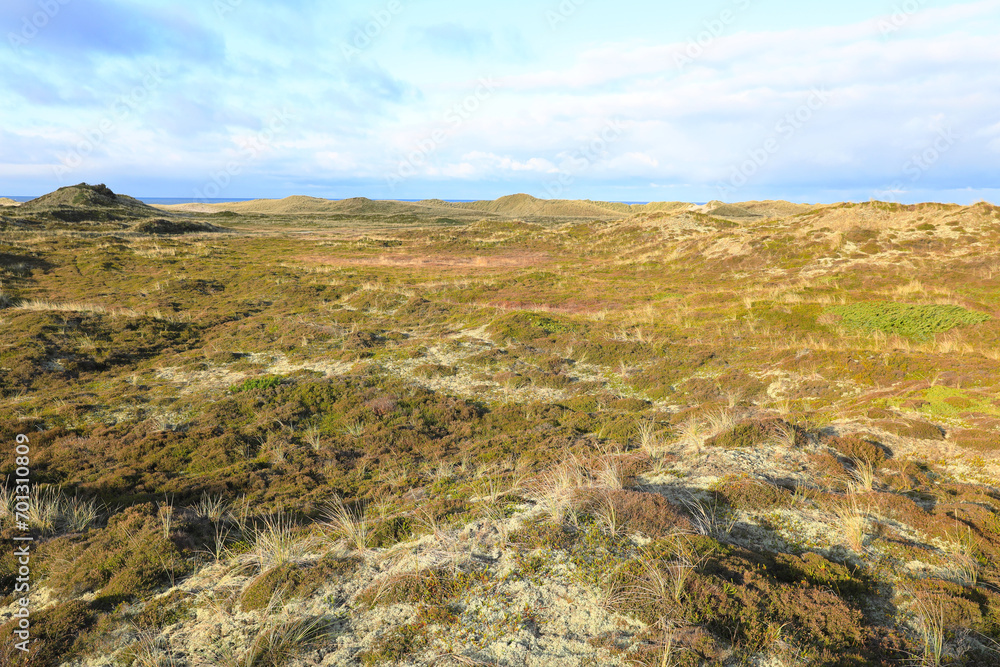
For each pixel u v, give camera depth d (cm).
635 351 1277
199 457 787
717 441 641
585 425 880
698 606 326
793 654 288
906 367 908
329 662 310
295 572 409
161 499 634
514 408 984
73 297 2008
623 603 336
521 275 2727
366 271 2952
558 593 354
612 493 477
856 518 434
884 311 1309
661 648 294
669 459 603
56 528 555
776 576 366
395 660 305
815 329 1308
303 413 984
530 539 418
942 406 699
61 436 868
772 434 643
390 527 478
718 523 443
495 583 370
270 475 724
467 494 570
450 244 4456
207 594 409
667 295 2045
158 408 1019
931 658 290
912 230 2489
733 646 298
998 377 786
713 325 1450
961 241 2273
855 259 2305
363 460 773
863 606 339
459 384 1141
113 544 507
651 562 370
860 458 583
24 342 1354
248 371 1258
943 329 1165
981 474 527
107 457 789
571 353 1333
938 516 441
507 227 5162
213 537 526
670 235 3875
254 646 326
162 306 1934
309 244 4472
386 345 1482
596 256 3591
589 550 399
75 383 1177
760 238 2797
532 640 313
